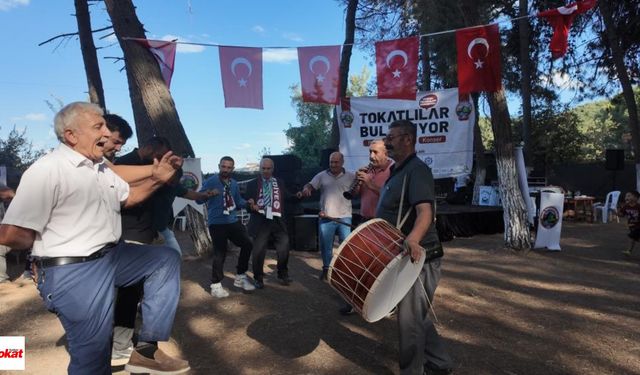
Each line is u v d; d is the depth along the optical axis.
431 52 19.95
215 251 5.72
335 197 6.02
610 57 16.98
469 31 7.15
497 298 5.52
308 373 3.59
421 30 17.64
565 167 21.67
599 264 7.45
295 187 10.27
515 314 4.93
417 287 3.10
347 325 4.66
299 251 9.10
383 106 8.81
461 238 10.42
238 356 3.94
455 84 20.38
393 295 3.07
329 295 5.77
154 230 4.22
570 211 14.13
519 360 3.77
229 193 5.77
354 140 8.91
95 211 2.48
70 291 2.38
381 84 7.24
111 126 3.36
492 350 3.97
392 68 7.19
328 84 7.09
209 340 4.32
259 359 3.87
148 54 8.22
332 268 3.05
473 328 4.51
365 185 5.02
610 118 51.91
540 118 24.72
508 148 8.53
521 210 8.52
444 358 3.33
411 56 7.14
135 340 3.80
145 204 3.97
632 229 8.07
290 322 4.78
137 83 8.33
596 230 11.80
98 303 2.46
